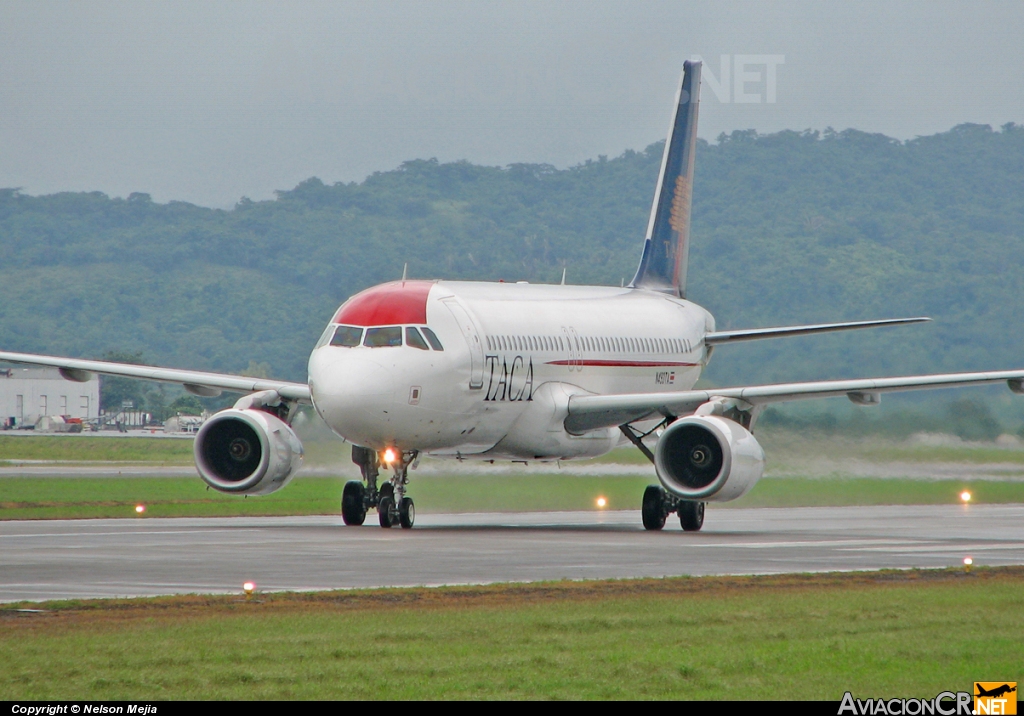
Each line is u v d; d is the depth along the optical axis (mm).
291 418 120688
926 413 186000
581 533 108312
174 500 148750
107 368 120312
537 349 120375
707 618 58312
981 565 80875
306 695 43969
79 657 48844
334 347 107250
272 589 67688
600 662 48750
